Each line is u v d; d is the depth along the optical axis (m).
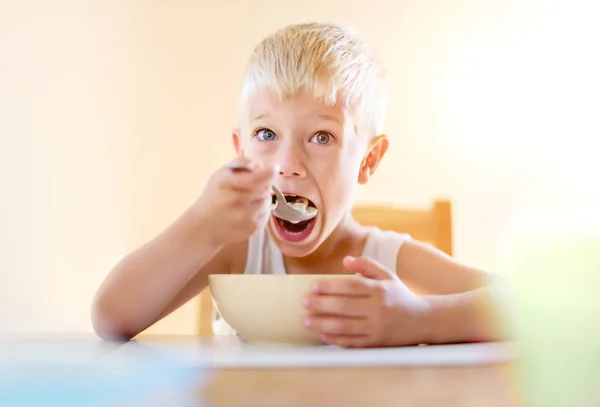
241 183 0.74
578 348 0.31
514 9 2.66
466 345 0.56
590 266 0.36
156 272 0.78
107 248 1.96
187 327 2.33
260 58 1.09
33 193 1.47
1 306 1.31
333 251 1.17
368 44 1.23
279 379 0.29
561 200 2.63
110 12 2.01
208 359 0.36
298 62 1.03
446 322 0.60
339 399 0.24
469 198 2.60
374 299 0.57
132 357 0.38
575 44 2.71
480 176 2.61
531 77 2.66
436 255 1.18
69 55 1.70
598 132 2.64
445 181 2.59
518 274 0.37
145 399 0.23
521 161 2.63
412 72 2.61
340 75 1.05
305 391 0.26
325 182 1.02
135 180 2.21
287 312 0.59
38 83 1.51
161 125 2.35
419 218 1.57
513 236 0.40
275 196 1.00
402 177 2.57
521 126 2.64
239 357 0.38
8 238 1.34
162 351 0.46
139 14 2.25
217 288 0.64
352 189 1.09
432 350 0.47
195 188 2.38
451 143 2.61
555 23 2.68
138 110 2.24
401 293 0.60
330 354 0.42
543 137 2.64
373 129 1.19
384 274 0.62
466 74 2.63
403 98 2.60
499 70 2.64
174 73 2.40
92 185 1.85
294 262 1.17
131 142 2.17
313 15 2.55
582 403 0.26
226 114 2.44
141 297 0.77
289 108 1.01
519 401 0.25
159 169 2.34
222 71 2.45
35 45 1.50
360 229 1.23
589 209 2.61
